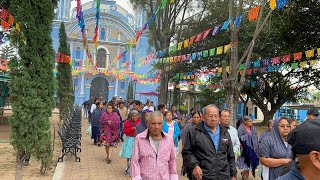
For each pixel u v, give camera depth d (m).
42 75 6.78
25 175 7.40
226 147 4.26
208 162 4.10
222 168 4.13
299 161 1.54
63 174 7.66
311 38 14.59
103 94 43.78
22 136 6.56
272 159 4.24
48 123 6.90
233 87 9.94
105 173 8.03
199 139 4.18
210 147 4.14
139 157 3.97
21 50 6.58
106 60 44.00
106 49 44.09
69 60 15.98
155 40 20.62
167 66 21.61
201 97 31.03
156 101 44.09
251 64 17.31
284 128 4.29
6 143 11.74
